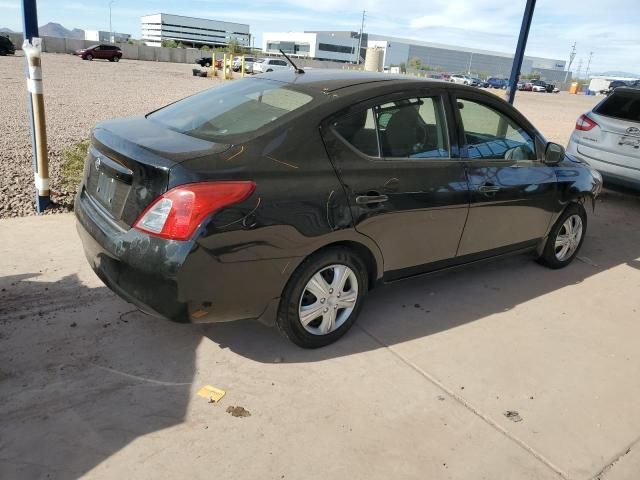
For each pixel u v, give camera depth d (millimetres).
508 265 5191
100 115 12945
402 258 3639
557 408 3088
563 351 3703
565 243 5094
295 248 2977
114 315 3582
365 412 2895
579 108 34344
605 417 3049
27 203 5676
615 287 4879
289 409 2863
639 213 7574
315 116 3135
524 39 7879
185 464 2441
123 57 58688
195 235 2652
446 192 3682
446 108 3797
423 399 3049
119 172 2936
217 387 2984
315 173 3035
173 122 3449
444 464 2590
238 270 2826
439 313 4070
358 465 2529
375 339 3613
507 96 8258
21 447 2449
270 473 2438
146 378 3006
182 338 3404
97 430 2596
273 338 3494
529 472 2596
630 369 3557
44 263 4230
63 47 56125
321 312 3324
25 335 3277
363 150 3293
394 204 3383
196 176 2660
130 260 2764
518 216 4375
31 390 2818
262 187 2824
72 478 2312
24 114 12172
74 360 3096
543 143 4562
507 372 3393
